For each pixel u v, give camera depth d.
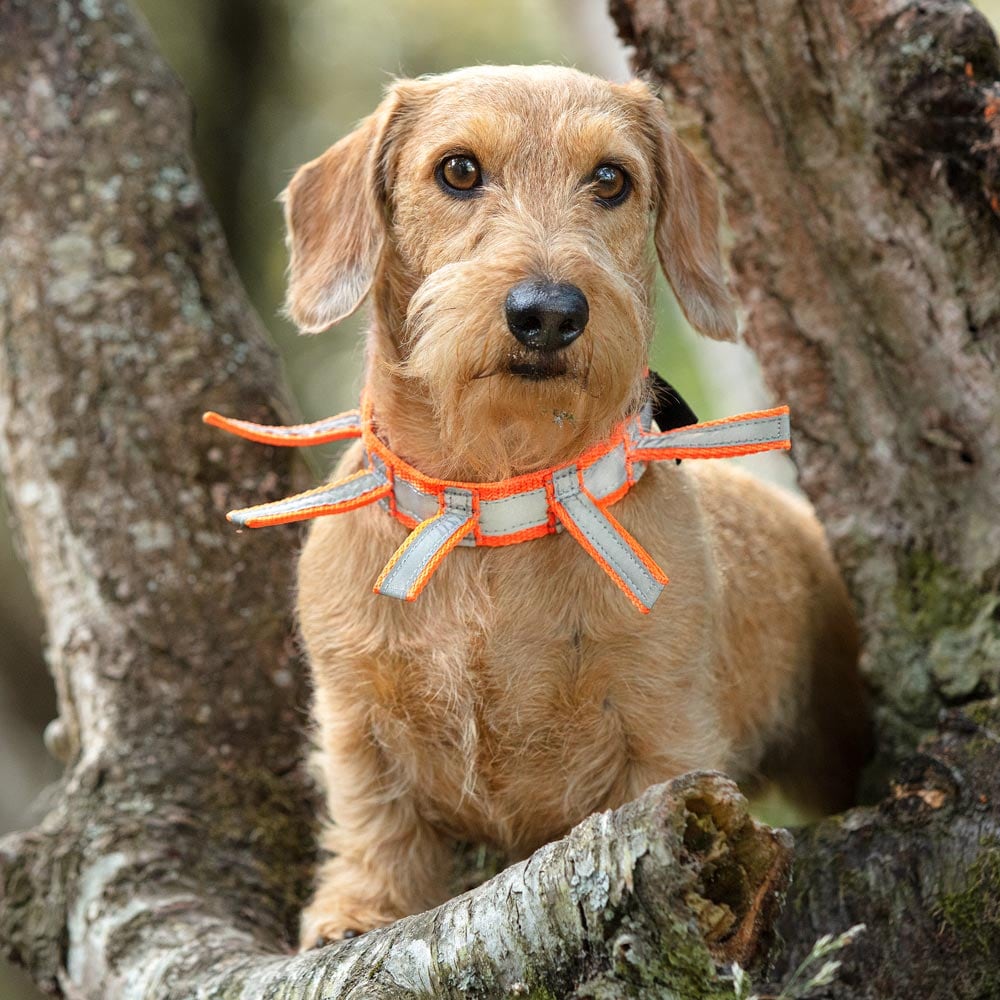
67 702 6.49
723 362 11.02
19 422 6.66
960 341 5.47
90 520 6.42
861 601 5.92
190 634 6.25
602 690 4.66
